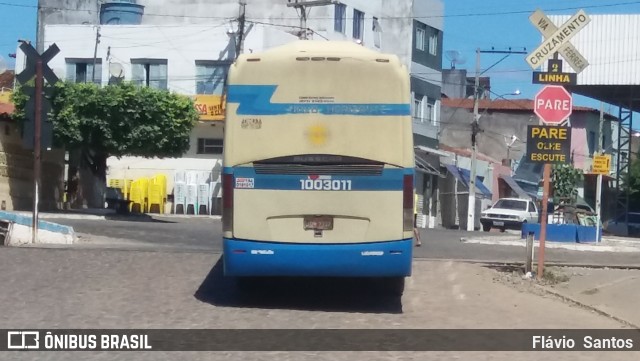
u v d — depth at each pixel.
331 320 11.67
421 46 53.06
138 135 33.31
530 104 63.19
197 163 42.94
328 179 11.80
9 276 14.09
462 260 18.09
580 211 32.88
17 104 31.88
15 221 20.69
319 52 11.91
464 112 62.62
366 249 11.78
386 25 51.62
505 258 19.53
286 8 47.16
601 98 50.28
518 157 62.41
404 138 11.84
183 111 34.62
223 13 47.84
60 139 32.72
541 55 15.80
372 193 11.80
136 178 43.06
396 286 13.95
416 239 23.72
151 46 43.69
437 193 53.16
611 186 61.12
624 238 37.38
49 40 44.53
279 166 11.82
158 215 39.72
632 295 14.73
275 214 11.82
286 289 14.17
